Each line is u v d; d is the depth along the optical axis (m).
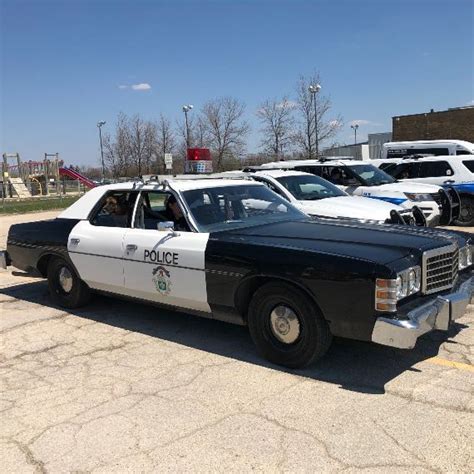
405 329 3.94
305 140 31.77
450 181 13.98
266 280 4.71
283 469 3.22
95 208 6.33
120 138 42.72
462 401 3.96
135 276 5.66
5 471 3.33
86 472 3.28
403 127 37.66
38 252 6.79
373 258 4.16
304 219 5.85
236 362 4.88
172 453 3.44
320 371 4.58
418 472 3.14
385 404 3.96
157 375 4.67
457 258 4.86
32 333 5.95
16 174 46.41
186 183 5.76
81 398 4.28
